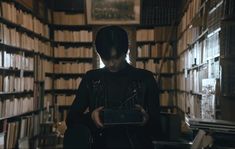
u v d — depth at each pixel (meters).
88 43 10.15
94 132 1.07
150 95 1.09
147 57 9.90
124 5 9.70
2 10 5.95
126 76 1.10
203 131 1.71
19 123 6.87
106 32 1.06
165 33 9.84
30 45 7.77
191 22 6.24
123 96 1.09
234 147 1.69
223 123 1.68
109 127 1.06
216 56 3.49
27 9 7.74
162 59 9.76
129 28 9.84
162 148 1.66
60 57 10.12
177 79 9.38
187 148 1.70
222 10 3.30
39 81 8.57
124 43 1.07
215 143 1.70
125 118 1.05
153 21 9.78
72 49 10.10
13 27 6.82
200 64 4.94
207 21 4.31
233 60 3.26
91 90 1.10
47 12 9.59
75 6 10.10
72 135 0.96
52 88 10.04
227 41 3.28
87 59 10.20
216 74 3.54
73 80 10.11
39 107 8.56
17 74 6.97
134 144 1.06
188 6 6.87
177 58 9.43
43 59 9.05
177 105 9.33
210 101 3.67
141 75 1.10
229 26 3.28
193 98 5.60
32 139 7.73
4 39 5.93
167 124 1.77
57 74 10.20
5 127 6.04
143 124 1.06
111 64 1.08
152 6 9.78
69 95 10.11
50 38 9.98
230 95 3.24
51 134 7.36
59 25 10.11
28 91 7.74
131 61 9.84
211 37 3.88
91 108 1.10
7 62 6.11
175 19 9.66
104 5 9.75
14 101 6.62
